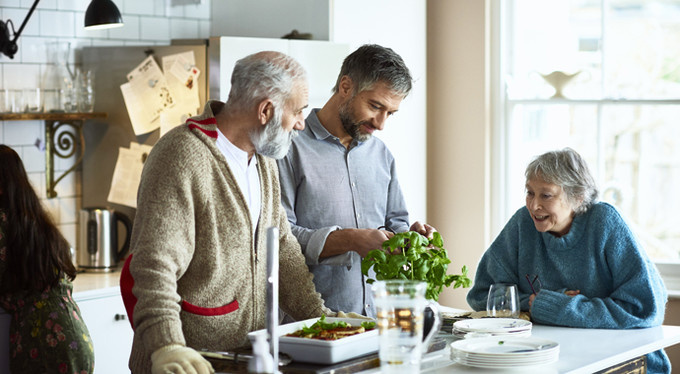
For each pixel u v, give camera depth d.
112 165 4.16
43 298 2.89
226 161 2.21
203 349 2.21
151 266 2.03
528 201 2.88
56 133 4.20
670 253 4.38
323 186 2.76
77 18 4.24
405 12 4.55
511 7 4.59
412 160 4.63
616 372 2.36
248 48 3.91
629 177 4.46
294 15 4.32
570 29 4.54
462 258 4.68
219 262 2.21
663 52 4.37
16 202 2.85
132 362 2.22
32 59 4.08
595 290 2.84
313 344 2.01
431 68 4.73
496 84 4.58
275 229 1.85
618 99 4.44
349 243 2.55
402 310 1.80
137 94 4.05
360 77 2.62
